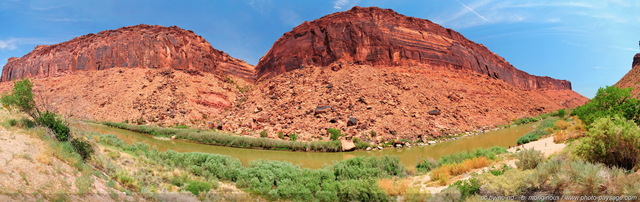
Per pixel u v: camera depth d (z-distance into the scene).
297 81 70.50
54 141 12.44
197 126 54.09
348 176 17.61
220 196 13.23
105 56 88.50
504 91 85.44
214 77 85.12
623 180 8.03
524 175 10.61
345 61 78.94
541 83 137.00
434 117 52.88
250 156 32.38
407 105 55.50
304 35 92.69
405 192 12.66
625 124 10.84
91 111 59.09
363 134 42.00
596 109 24.84
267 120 51.78
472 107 64.06
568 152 13.69
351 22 88.25
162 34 94.19
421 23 101.69
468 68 94.25
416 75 73.88
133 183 12.03
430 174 17.12
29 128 12.95
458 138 45.97
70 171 10.22
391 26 90.19
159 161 18.03
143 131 47.75
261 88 76.94
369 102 54.34
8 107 14.80
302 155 33.94
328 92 59.72
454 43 97.94
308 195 13.81
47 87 75.06
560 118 54.19
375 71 70.38
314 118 49.38
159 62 88.19
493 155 19.20
